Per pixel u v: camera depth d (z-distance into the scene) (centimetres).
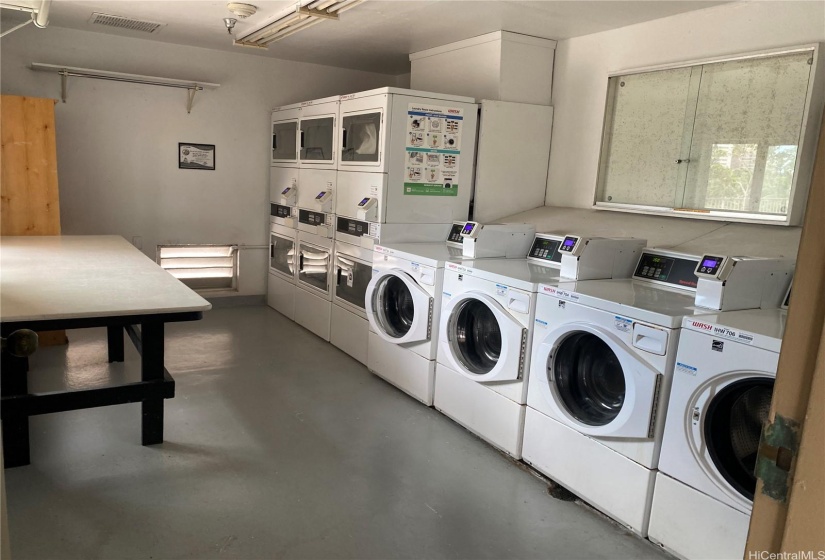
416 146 402
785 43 298
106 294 269
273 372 407
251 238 591
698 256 281
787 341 60
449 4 358
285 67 577
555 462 267
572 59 420
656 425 224
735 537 201
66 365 394
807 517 59
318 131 485
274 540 222
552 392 264
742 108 314
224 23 439
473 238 351
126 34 498
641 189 371
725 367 200
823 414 57
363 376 408
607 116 388
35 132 431
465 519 243
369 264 414
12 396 249
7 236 430
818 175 57
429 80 489
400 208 405
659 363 221
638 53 372
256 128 574
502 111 421
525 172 438
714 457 205
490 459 297
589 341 259
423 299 340
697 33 338
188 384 374
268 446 298
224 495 251
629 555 225
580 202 418
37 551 208
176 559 208
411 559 216
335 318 468
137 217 536
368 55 530
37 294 263
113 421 314
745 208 314
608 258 300
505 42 414
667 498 221
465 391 320
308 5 358
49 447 283
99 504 238
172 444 293
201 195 561
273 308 590
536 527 240
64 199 507
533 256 359
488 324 319
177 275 565
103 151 514
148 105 525
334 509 245
